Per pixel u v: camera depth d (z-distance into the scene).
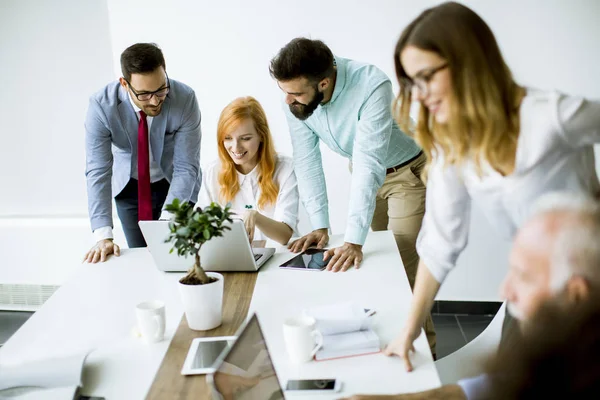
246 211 2.34
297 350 1.38
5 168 3.85
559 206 0.58
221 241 1.99
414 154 2.59
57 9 3.60
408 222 2.65
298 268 2.08
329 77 2.18
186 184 2.71
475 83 1.17
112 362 1.44
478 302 3.51
